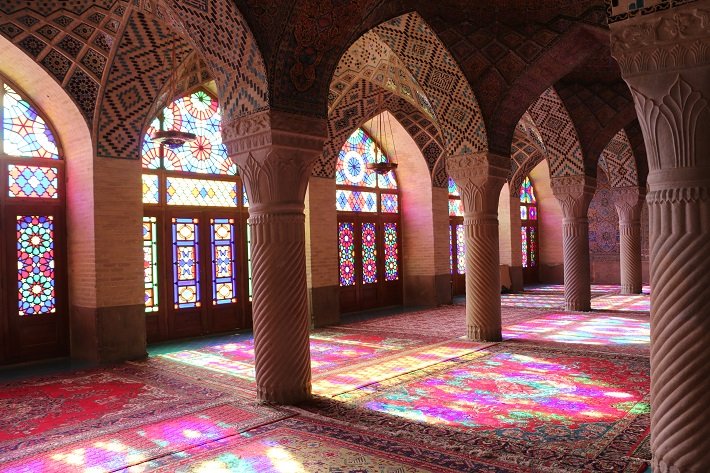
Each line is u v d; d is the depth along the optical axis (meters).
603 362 4.96
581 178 7.95
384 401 3.88
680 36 2.12
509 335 6.44
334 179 8.03
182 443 3.16
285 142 3.74
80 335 5.79
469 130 5.82
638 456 2.80
